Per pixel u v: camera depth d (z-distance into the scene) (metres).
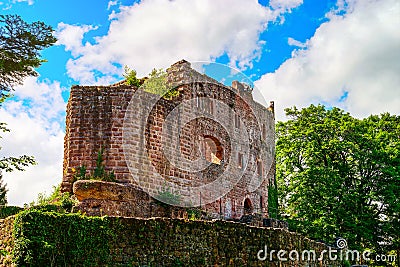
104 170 26.86
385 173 44.59
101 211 23.64
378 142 45.84
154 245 19.50
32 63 27.75
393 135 46.91
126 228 18.91
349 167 46.19
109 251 18.19
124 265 18.44
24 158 27.91
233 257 22.17
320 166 46.34
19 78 28.62
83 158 27.05
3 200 33.09
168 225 20.16
